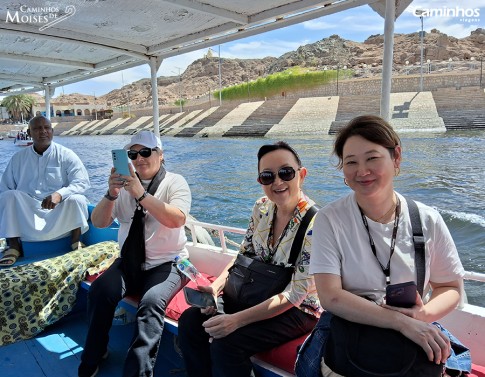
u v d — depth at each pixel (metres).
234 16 3.88
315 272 1.70
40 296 3.04
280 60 178.75
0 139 58.31
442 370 1.45
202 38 4.61
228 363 1.92
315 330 1.79
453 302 1.62
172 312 2.54
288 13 3.72
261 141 45.72
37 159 4.01
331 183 20.23
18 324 2.95
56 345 2.90
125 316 3.19
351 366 1.47
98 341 2.46
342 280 1.72
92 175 22.83
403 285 1.51
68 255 3.39
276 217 2.27
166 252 2.76
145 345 2.28
